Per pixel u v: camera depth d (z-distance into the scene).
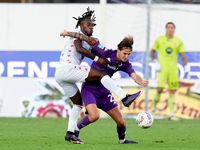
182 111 42.56
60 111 42.66
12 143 21.89
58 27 44.31
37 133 27.34
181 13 44.03
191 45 43.75
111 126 33.12
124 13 44.94
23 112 43.03
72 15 44.12
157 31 44.53
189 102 42.47
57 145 20.75
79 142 21.47
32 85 43.09
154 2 50.81
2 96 43.09
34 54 43.22
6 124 34.19
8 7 44.44
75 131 21.80
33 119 39.28
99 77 20.67
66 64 20.81
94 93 21.28
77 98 21.83
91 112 20.92
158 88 38.88
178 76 42.69
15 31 44.50
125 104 20.44
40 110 42.88
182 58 39.59
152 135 27.08
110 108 21.42
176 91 42.62
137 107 42.84
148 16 41.50
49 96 42.88
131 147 20.19
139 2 49.50
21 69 43.19
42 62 43.12
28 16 44.44
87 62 42.47
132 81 42.97
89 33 21.92
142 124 21.67
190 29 43.84
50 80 42.97
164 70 38.75
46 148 19.58
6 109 43.09
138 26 44.72
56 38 44.31
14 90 43.06
